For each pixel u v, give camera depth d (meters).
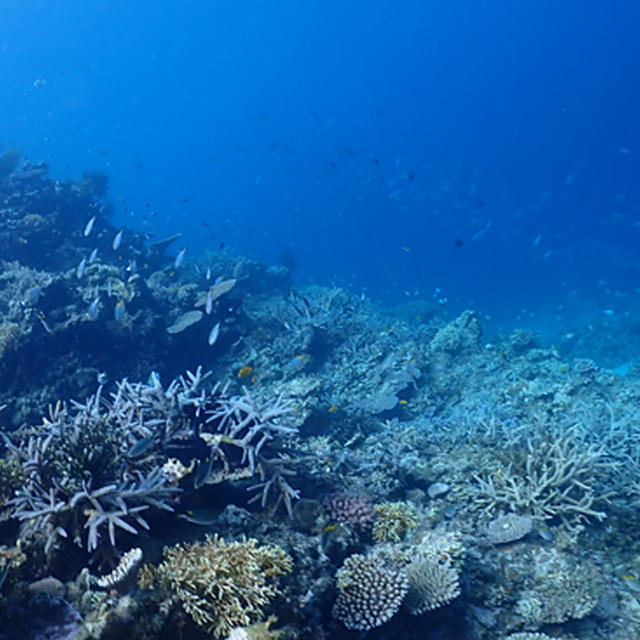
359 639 1.38
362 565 1.45
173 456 1.51
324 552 1.46
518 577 1.64
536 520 1.79
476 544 1.71
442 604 1.47
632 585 1.65
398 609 1.42
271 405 1.70
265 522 1.46
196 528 1.39
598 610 1.60
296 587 1.32
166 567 1.24
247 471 1.52
